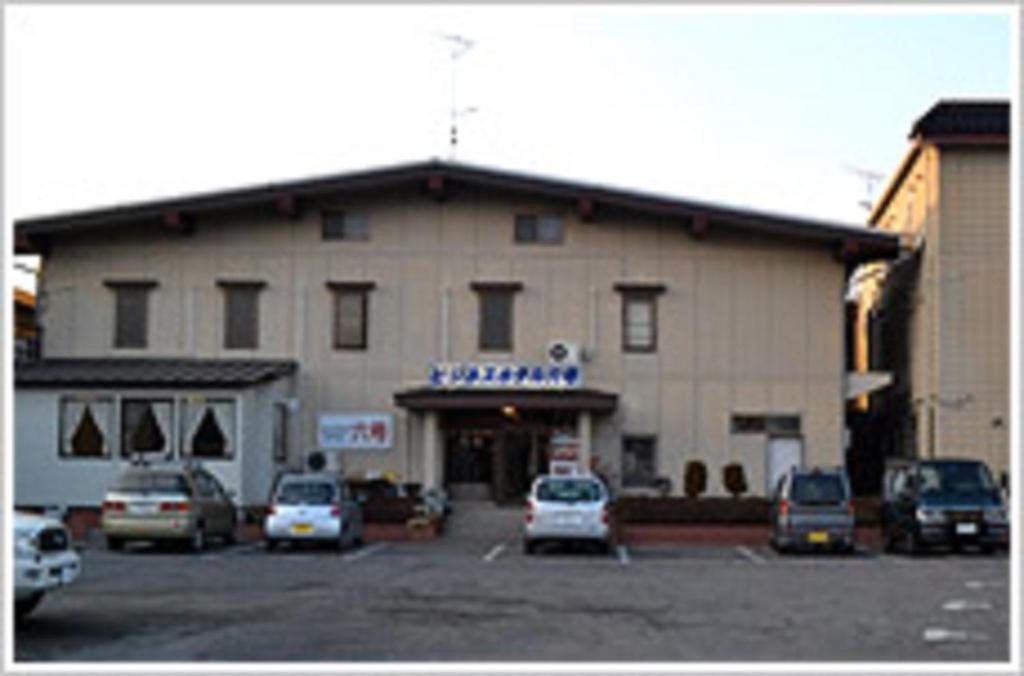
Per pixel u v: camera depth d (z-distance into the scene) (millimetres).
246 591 18438
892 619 15539
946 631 14508
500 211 36938
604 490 27156
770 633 14258
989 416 35000
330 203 37062
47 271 37219
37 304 37188
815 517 27094
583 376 36406
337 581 20078
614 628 14609
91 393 33500
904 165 38719
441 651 12844
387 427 36438
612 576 21328
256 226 37094
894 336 41750
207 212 37031
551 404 34812
